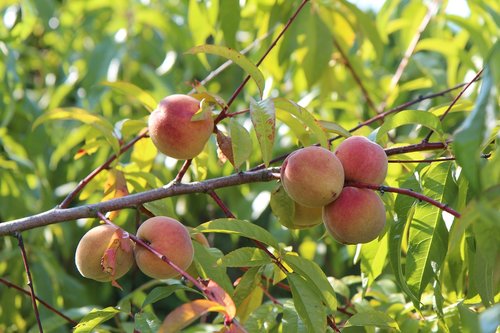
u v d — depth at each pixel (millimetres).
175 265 1258
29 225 1331
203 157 1471
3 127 1966
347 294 1539
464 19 1829
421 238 1360
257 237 1312
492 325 1079
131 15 2168
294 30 1725
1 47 1865
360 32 1803
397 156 1482
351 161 1295
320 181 1265
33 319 1962
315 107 2018
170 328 1166
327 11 1769
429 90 2135
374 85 2023
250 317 1424
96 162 2002
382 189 1281
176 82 2326
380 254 1451
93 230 1311
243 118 2074
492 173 1133
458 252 1403
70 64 2262
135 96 1490
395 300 1568
